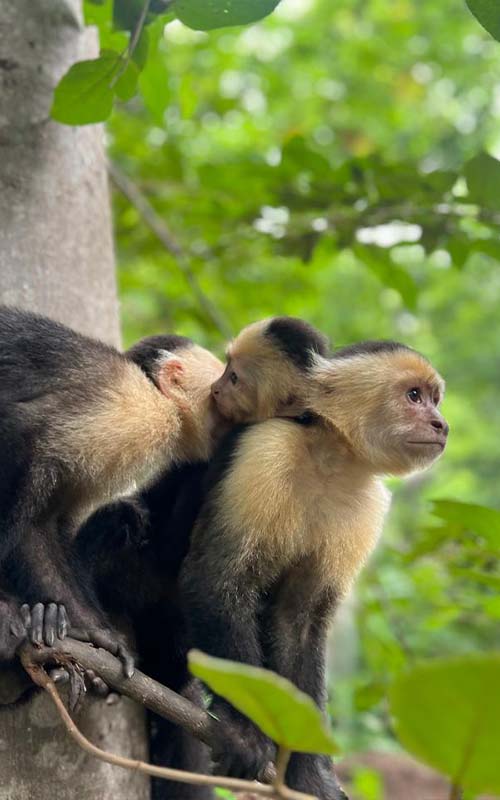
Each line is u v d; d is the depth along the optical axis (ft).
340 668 64.23
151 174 66.90
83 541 30.58
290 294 71.15
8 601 25.79
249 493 29.37
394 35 115.85
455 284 110.93
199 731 25.76
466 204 45.29
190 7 28.66
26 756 28.14
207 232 61.93
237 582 28.89
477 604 44.98
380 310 107.65
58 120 31.09
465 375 112.78
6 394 27.27
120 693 26.45
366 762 60.54
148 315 81.10
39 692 27.32
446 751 13.58
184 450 31.50
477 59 118.73
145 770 19.35
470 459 107.55
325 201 49.49
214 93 90.84
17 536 26.16
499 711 12.95
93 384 28.40
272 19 115.55
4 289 32.24
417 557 40.16
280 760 15.19
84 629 25.72
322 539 30.45
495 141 121.49
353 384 31.89
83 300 33.73
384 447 31.55
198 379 32.12
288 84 110.83
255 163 50.75
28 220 32.96
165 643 31.55
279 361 32.30
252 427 31.32
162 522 31.37
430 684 12.94
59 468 26.89
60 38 34.55
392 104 115.24
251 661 28.25
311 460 30.99
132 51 31.01
